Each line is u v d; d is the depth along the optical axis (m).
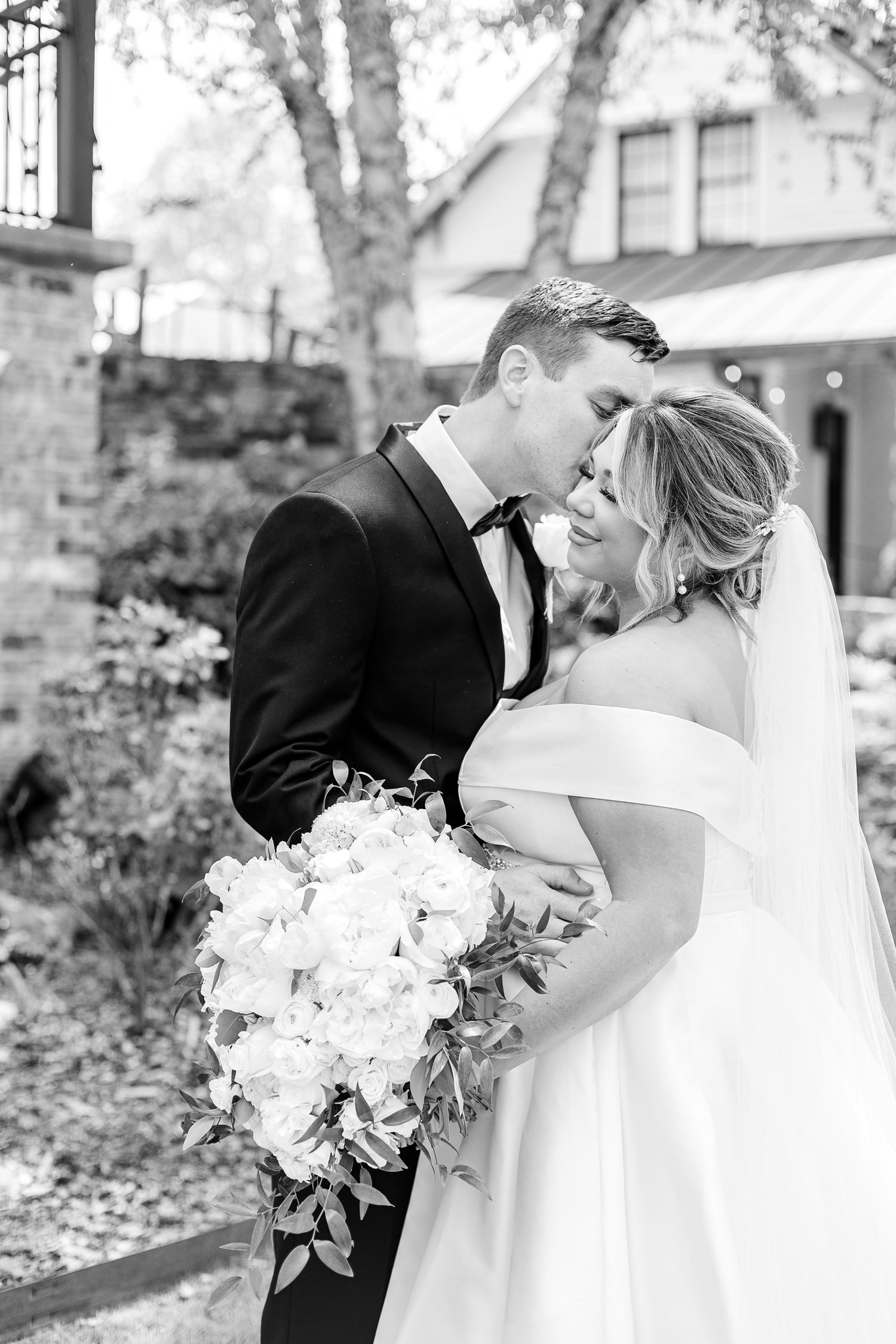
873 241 11.25
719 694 1.75
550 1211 1.68
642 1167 1.70
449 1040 1.57
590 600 2.14
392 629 2.02
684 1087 1.71
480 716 2.11
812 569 1.81
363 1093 1.52
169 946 4.94
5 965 4.94
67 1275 2.81
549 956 1.60
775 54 4.81
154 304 10.41
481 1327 1.70
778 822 1.78
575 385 2.03
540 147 12.53
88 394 6.23
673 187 12.27
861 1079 1.81
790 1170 1.70
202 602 6.90
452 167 5.85
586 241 12.78
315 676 1.94
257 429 8.96
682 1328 1.64
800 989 1.77
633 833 1.64
